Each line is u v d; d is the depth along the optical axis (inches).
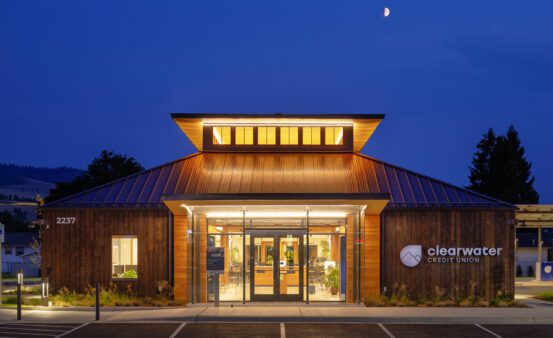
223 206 847.1
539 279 1459.2
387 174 979.9
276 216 875.4
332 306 832.3
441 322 721.6
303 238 870.4
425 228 925.2
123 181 980.6
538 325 703.1
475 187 2476.6
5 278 2331.4
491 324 707.4
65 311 807.7
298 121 1039.6
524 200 2405.3
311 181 944.3
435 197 943.0
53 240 935.0
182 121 1027.9
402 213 928.9
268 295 864.9
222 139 1051.3
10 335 623.5
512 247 922.7
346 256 869.8
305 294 867.4
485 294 916.6
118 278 926.4
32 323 708.0
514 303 872.9
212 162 1008.9
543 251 2146.9
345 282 870.4
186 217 921.5
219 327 676.7
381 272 919.7
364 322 717.9
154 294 919.0
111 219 935.0
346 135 1045.2
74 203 942.4
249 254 874.1
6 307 837.2
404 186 958.4
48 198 2230.6
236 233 875.4
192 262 869.8
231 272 880.9
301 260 867.4
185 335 625.6
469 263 922.1
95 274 928.9
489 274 919.7
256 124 1049.5
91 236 933.8
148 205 932.0
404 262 919.0
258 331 650.2
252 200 810.2
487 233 925.2
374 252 915.4
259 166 994.7
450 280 919.7
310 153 1042.7
